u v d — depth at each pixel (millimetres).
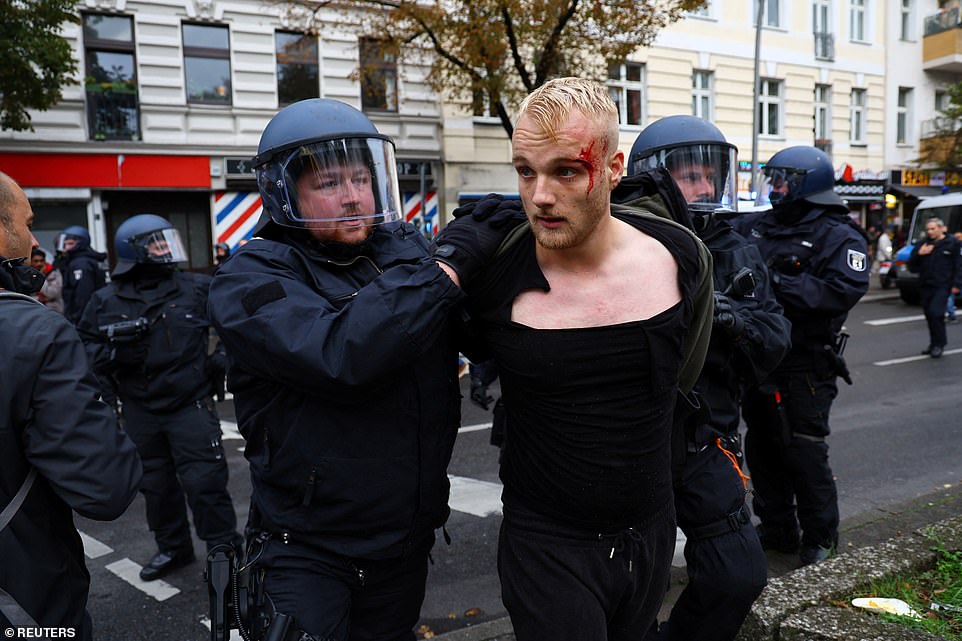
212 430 3555
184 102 12367
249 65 12766
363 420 1656
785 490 3488
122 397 3570
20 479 1589
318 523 1677
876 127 21203
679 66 17062
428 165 14508
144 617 3201
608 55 10922
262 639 1565
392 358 1484
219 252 12109
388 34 10578
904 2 21844
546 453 1596
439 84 11141
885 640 2207
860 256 3215
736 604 2182
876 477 4773
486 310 1595
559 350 1516
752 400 3426
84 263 7426
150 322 3486
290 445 1650
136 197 12492
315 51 13367
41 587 1592
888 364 8742
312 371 1499
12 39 8516
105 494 1624
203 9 12273
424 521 1773
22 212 1760
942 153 19719
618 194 1924
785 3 18859
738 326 2195
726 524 2193
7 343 1556
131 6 11773
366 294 1506
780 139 19094
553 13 9594
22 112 9516
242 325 1569
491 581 3426
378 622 1833
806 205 3439
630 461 1577
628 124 16594
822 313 3154
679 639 2291
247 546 1769
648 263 1571
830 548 3295
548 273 1546
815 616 2375
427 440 1747
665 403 1616
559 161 1380
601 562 1627
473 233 1562
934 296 9070
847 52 20234
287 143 1704
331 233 1771
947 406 6645
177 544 3656
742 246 2555
